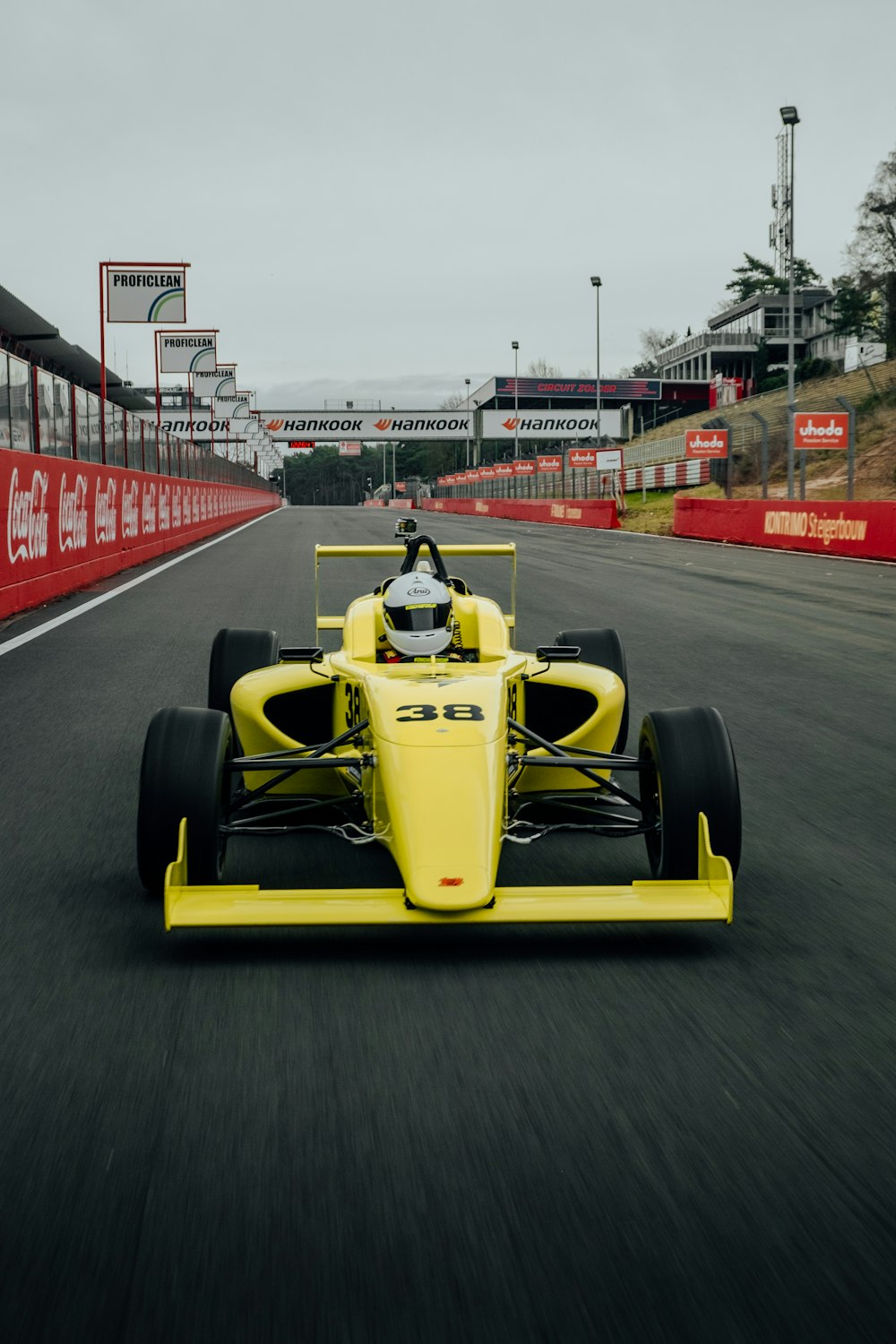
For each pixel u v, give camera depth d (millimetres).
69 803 5227
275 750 4637
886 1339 1935
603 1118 2602
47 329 34688
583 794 4766
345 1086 2740
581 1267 2100
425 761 3721
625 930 3797
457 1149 2475
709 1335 1940
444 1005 3189
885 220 69375
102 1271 2088
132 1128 2555
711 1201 2293
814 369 86312
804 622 12055
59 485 14367
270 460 114062
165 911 3340
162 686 8094
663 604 13656
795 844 4734
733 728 6980
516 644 10281
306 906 3395
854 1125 2576
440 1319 1973
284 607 13148
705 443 37406
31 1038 2980
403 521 6598
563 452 55406
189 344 41125
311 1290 2039
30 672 8680
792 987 3322
